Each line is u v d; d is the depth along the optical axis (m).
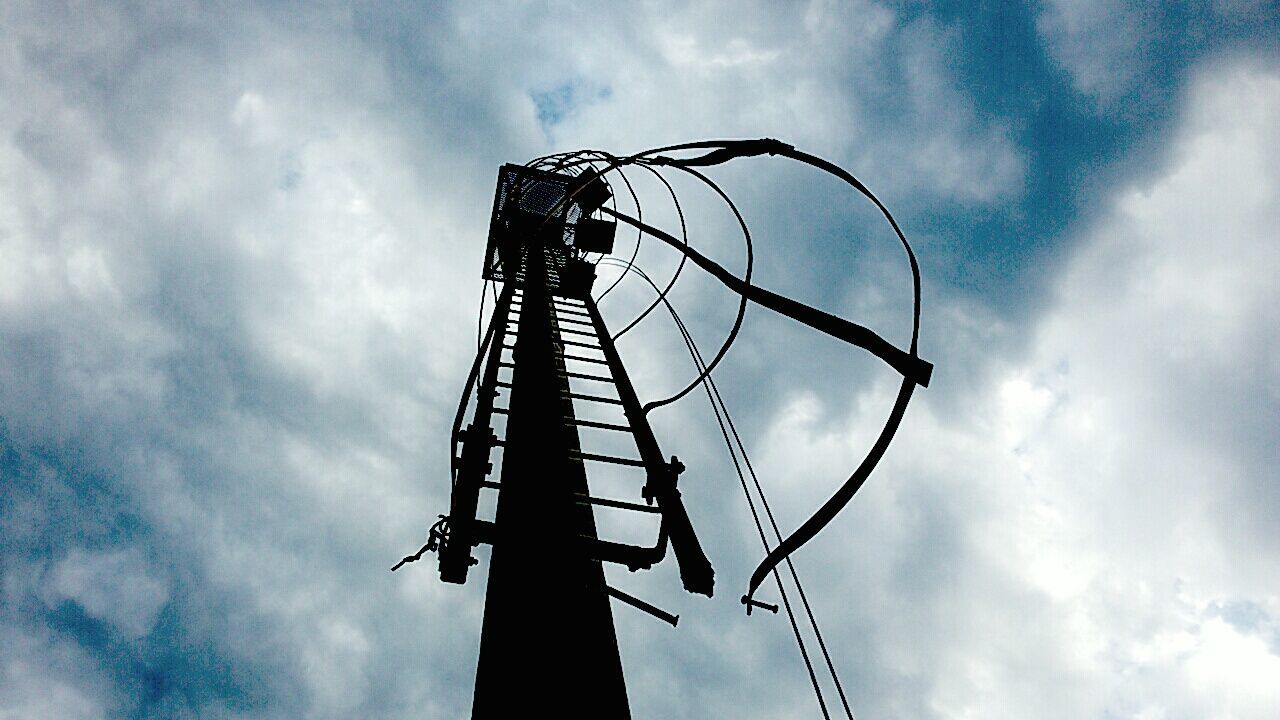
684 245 3.48
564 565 3.48
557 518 3.74
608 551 3.75
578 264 9.27
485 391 4.86
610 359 6.59
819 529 2.64
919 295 2.46
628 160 4.18
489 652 3.01
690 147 3.83
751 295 2.80
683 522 3.82
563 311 8.63
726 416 3.96
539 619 3.12
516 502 3.77
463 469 3.87
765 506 3.42
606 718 2.72
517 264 9.23
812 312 2.58
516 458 4.24
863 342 2.48
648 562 3.85
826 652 2.82
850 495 2.48
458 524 3.63
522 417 4.88
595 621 3.23
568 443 4.57
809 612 2.92
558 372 5.77
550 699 2.75
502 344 6.38
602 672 2.93
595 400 5.47
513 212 9.84
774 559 2.92
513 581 3.30
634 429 4.90
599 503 4.10
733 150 3.58
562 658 2.93
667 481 4.17
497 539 3.59
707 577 3.54
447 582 3.65
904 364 2.35
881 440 2.37
